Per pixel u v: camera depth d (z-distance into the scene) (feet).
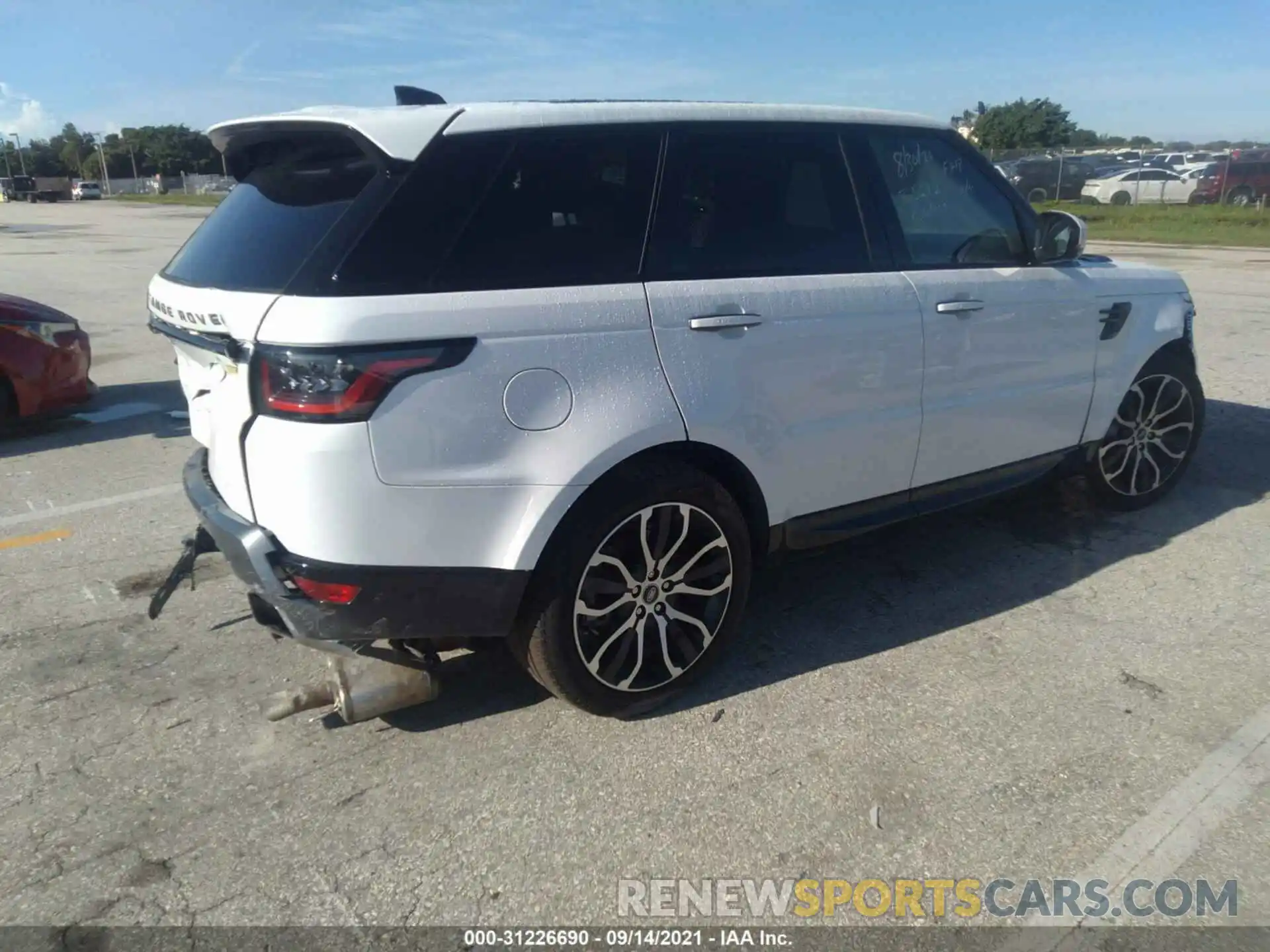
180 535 16.76
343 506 8.74
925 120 13.07
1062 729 10.59
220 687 11.76
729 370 10.59
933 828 9.11
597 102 10.37
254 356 8.72
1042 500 17.60
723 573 11.11
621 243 10.15
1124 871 8.54
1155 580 14.25
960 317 12.76
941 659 12.12
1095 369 14.98
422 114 9.45
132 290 52.29
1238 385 25.07
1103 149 241.35
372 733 10.77
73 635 13.06
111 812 9.50
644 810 9.41
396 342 8.68
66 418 25.32
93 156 356.79
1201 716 10.78
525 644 10.17
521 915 8.17
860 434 12.03
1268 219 86.69
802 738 10.52
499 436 9.24
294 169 10.15
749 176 11.19
